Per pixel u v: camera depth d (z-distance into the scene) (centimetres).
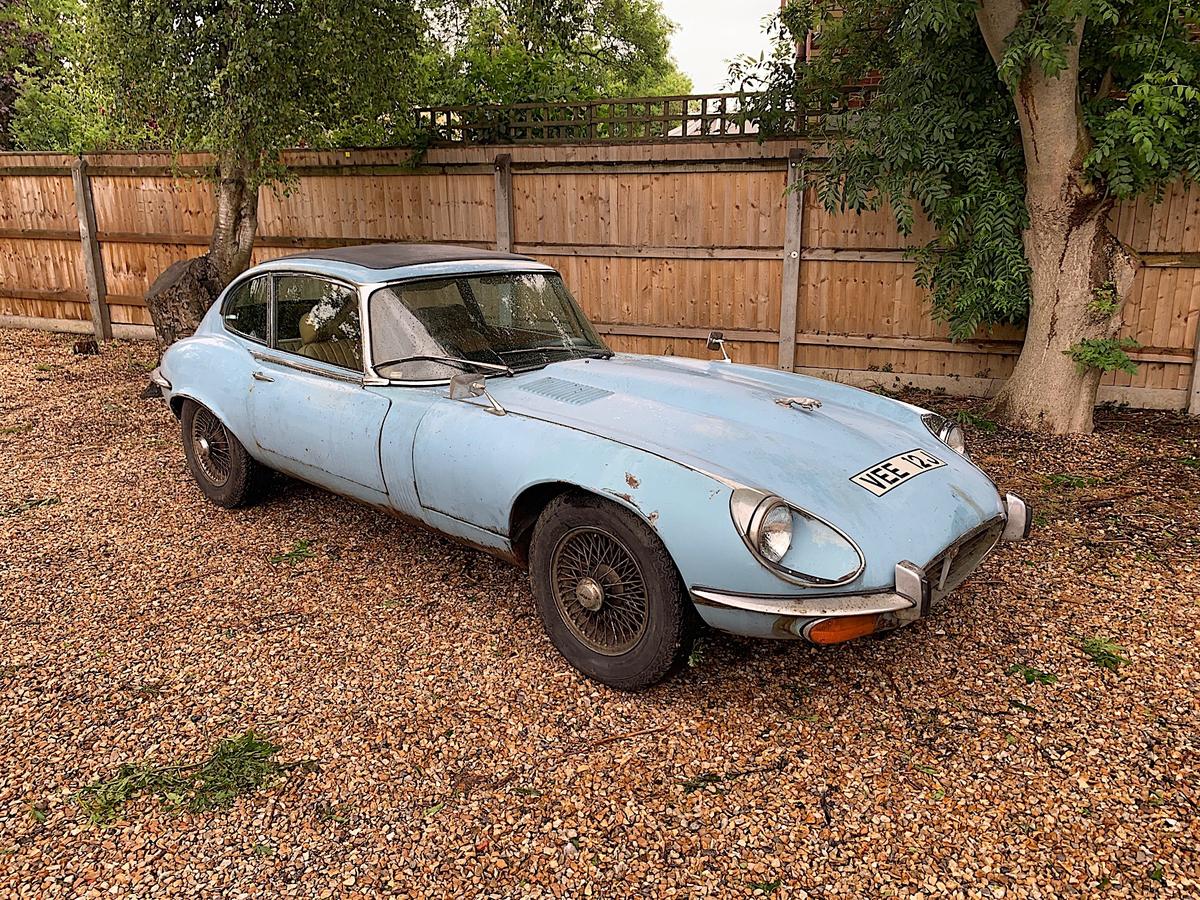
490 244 862
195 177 860
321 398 393
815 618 251
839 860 224
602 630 306
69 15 1202
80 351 975
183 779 261
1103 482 517
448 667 323
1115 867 220
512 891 216
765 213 752
